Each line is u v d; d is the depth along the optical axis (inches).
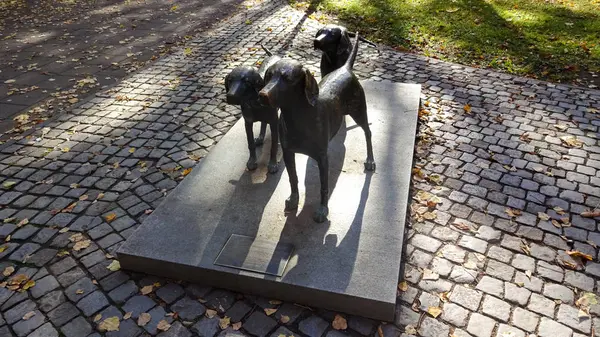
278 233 136.9
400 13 400.5
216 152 180.9
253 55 320.5
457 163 187.5
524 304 122.6
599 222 153.3
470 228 150.7
